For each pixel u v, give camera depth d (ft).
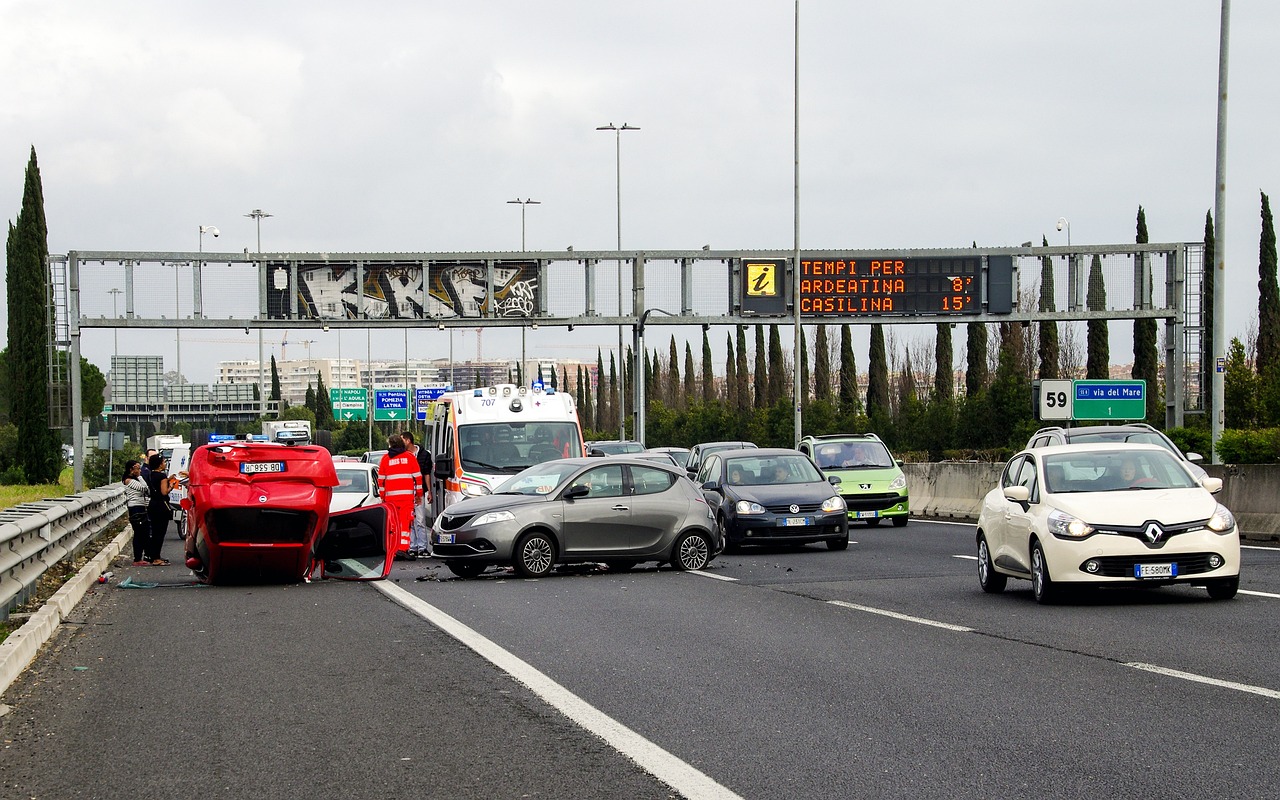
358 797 20.80
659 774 21.85
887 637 37.45
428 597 50.83
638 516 60.95
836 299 144.15
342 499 72.90
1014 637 36.94
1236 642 34.83
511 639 38.19
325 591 54.34
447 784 21.49
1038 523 44.78
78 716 27.71
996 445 169.27
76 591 51.85
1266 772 21.26
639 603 47.29
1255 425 136.56
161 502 74.54
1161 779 20.94
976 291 144.97
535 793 20.81
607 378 421.59
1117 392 103.55
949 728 25.04
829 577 56.95
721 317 144.77
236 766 22.97
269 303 138.92
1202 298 144.56
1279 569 54.34
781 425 207.31
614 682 30.71
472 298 142.82
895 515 93.25
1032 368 219.41
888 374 267.39
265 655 35.83
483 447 77.56
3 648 33.32
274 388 410.93
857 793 20.49
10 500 123.54
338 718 26.99
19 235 195.21
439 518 62.08
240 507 55.52
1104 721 25.35
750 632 38.96
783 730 25.16
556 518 59.62
